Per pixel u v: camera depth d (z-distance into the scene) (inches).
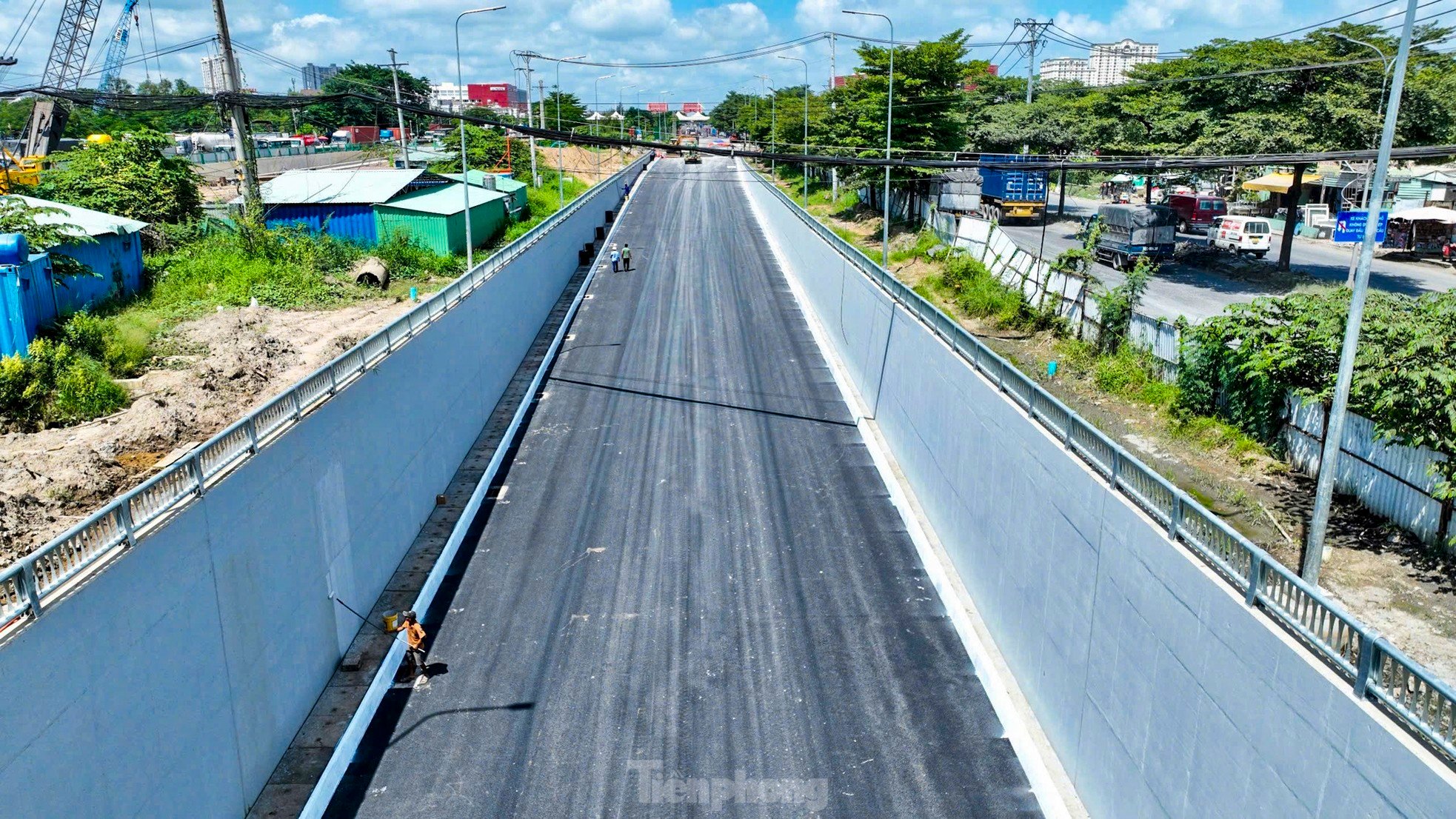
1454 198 1766.7
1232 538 331.9
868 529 729.6
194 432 666.2
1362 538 510.9
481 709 516.1
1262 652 309.3
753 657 561.9
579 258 1828.2
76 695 322.0
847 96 2265.0
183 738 388.2
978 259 1481.3
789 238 1860.2
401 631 585.3
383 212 1535.4
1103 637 426.3
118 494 550.0
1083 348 977.5
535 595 631.8
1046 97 2581.2
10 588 297.1
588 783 460.8
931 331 775.7
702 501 775.7
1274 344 605.6
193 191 1421.0
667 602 621.9
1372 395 508.4
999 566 573.6
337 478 564.4
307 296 1146.0
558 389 1073.5
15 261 771.4
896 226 2127.2
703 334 1302.9
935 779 465.1
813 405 1019.9
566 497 785.6
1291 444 625.6
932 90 1977.1
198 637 402.6
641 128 5285.4
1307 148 1216.2
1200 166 653.9
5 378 648.4
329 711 518.0
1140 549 391.2
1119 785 409.4
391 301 1181.7
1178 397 754.8
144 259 1181.7
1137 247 1461.6
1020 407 553.0
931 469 742.5
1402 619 427.2
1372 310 556.1
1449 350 491.2
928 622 602.9
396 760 478.3
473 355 912.9
